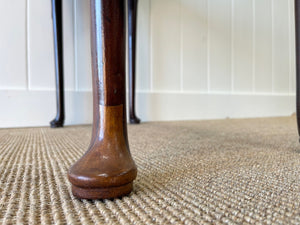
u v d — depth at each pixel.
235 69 1.36
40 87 0.94
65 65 0.98
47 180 0.30
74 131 0.78
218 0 1.29
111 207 0.22
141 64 1.12
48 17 0.95
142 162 0.40
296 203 0.23
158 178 0.31
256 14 1.41
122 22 0.25
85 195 0.23
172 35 1.19
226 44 1.32
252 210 0.22
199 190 0.27
